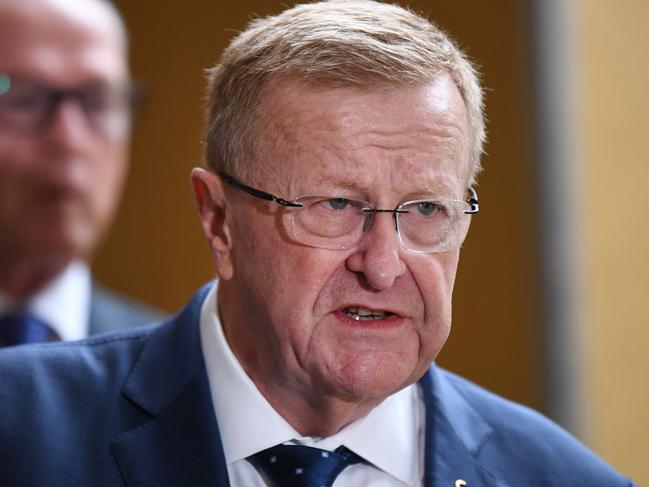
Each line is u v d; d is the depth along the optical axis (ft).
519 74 36.27
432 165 14.60
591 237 36.70
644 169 36.96
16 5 23.50
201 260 41.01
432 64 14.84
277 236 14.90
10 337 23.22
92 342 17.43
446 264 15.14
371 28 15.05
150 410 16.05
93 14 24.53
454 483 16.17
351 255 14.71
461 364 37.04
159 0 40.68
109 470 15.48
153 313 25.77
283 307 14.93
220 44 39.63
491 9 36.29
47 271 23.67
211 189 16.19
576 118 36.50
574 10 36.40
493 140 36.73
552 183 36.40
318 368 14.94
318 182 14.49
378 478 16.46
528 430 17.58
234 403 16.14
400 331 14.99
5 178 22.95
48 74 23.34
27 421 15.81
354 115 14.38
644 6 36.73
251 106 15.21
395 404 16.76
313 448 15.93
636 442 36.96
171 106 40.73
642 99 36.83
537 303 36.52
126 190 41.57
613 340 36.88
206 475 15.30
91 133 23.86
